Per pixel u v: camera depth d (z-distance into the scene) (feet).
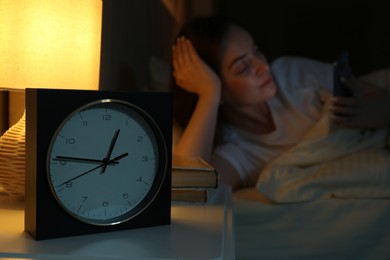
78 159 2.06
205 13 4.71
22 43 2.55
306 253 4.53
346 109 4.64
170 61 4.73
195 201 2.84
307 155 4.65
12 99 3.45
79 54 2.66
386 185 4.43
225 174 4.74
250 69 4.69
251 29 4.69
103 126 2.12
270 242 4.58
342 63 4.64
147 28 4.72
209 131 4.67
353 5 4.60
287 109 4.72
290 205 4.55
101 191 2.13
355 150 4.61
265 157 4.74
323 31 4.65
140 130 2.21
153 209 2.24
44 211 1.98
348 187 4.49
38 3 2.55
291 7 4.66
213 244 1.96
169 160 2.26
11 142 2.60
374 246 4.45
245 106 4.73
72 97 2.02
